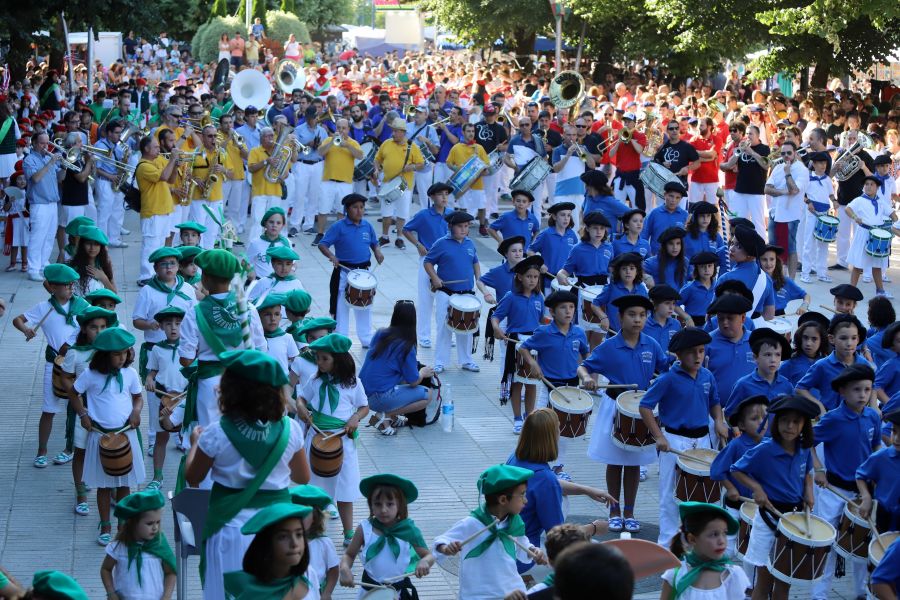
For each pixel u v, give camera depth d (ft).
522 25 130.52
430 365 48.24
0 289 56.95
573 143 68.44
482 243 71.05
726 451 28.73
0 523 32.50
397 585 24.38
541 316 42.39
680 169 68.49
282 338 36.52
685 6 96.58
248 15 173.88
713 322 39.47
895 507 27.32
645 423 31.32
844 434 29.50
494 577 23.34
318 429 31.19
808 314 35.94
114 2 96.27
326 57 199.31
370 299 48.14
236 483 20.93
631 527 33.22
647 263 46.57
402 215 68.49
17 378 44.60
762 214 66.28
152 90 132.77
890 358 34.68
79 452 32.73
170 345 35.06
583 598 13.17
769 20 84.53
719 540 22.20
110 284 42.37
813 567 26.14
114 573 25.23
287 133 65.62
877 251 57.98
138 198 57.36
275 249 42.57
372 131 77.87
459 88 111.04
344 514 31.63
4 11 89.71
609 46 126.93
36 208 58.08
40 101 103.45
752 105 84.53
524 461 26.17
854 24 93.30
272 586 18.29
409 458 38.29
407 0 197.06
